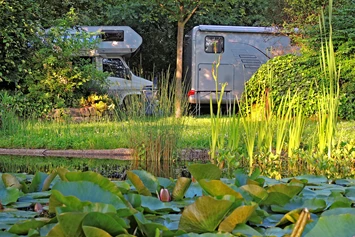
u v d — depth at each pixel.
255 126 6.77
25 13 13.30
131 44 15.42
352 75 12.17
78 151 8.37
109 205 1.75
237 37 16.41
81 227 1.61
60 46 13.38
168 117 7.60
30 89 12.80
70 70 13.27
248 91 13.16
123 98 14.86
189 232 1.89
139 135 7.40
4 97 11.84
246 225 1.90
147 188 2.64
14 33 13.02
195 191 2.77
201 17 19.14
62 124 10.68
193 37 16.27
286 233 1.95
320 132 6.46
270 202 2.33
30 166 6.68
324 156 6.33
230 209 1.99
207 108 17.95
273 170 6.38
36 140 8.82
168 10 14.39
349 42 12.06
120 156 8.08
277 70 12.81
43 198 2.64
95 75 13.69
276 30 15.87
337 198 2.40
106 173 5.89
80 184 1.97
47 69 13.11
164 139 7.35
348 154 6.50
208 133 9.05
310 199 2.35
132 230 1.88
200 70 16.31
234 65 16.39
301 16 14.73
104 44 15.34
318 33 12.73
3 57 12.94
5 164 6.95
